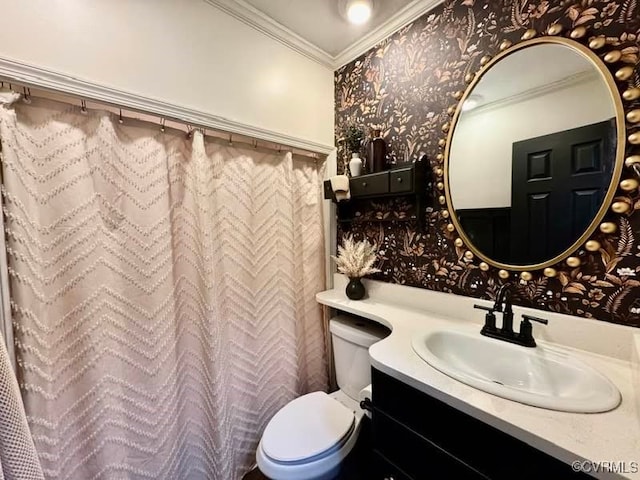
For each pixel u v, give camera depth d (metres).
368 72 1.63
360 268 1.55
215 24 1.27
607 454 0.53
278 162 1.58
